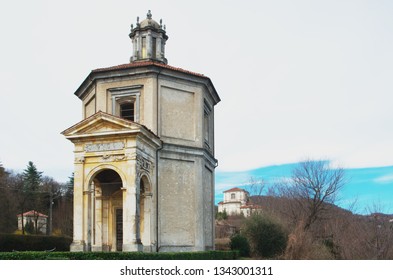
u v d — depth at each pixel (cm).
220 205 16300
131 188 2764
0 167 8369
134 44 3997
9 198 7556
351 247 4431
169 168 3303
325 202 6216
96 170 2869
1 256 2259
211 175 4012
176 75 3462
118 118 2819
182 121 3494
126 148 2823
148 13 4019
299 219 5912
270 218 5053
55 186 9012
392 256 4238
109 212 3303
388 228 4416
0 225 7175
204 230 3481
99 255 2380
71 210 8619
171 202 3262
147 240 3011
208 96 3909
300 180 6550
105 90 3459
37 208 8350
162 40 4038
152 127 3284
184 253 2770
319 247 4503
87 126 2892
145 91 3369
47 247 4547
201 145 3519
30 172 8894
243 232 4922
